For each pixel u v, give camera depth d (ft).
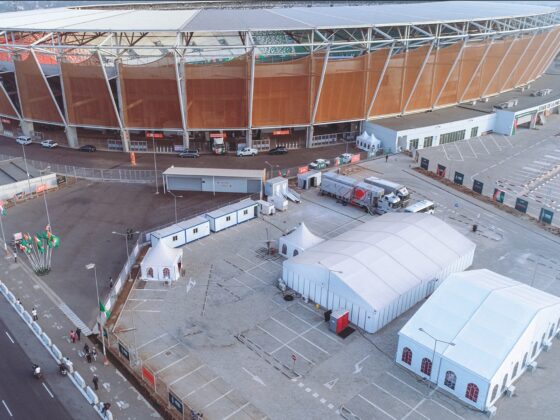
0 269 164.66
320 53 260.01
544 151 289.53
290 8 330.95
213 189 225.35
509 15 325.83
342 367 125.39
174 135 288.10
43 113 280.51
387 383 120.78
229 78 255.29
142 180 237.25
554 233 196.03
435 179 245.65
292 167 255.50
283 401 114.73
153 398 114.73
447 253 163.73
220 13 298.56
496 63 341.21
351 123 302.66
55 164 255.09
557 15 410.11
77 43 284.61
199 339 134.21
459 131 303.89
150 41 293.43
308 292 150.82
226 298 151.74
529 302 129.49
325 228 195.93
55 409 111.86
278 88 264.31
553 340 137.59
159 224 195.31
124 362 125.80
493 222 203.82
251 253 177.17
